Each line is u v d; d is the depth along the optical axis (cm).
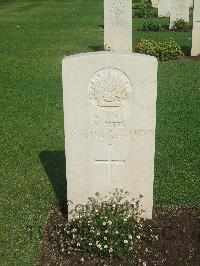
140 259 193
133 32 654
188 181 254
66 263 194
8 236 212
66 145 205
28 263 195
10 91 408
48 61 502
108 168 209
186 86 408
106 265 191
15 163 279
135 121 199
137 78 192
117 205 206
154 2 882
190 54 519
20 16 820
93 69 191
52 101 381
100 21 735
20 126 332
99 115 199
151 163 207
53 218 224
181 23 655
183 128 319
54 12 852
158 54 495
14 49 561
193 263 193
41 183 256
